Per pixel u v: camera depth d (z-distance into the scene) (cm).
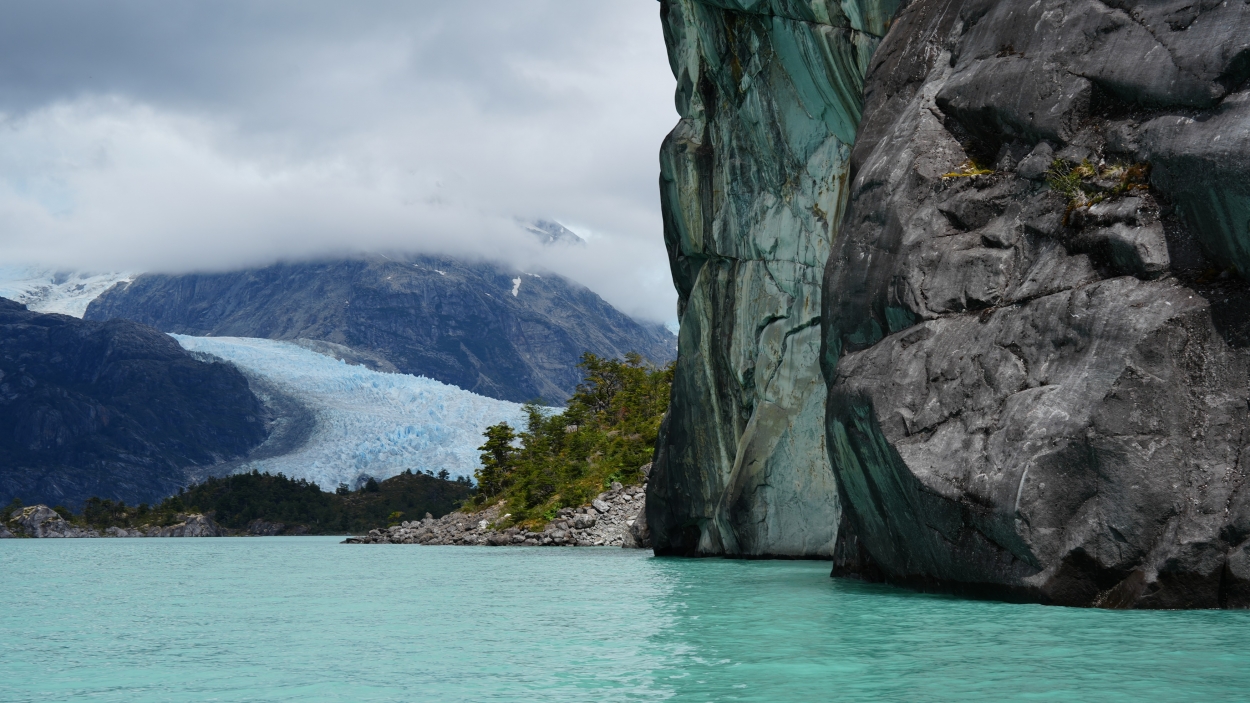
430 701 701
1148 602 1064
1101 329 1139
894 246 1431
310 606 1486
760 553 2636
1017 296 1248
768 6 2506
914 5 1759
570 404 8375
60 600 1672
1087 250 1216
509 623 1186
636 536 4109
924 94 1548
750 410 2814
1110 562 1076
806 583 1656
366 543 6800
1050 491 1107
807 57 2461
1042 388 1162
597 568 2395
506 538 5072
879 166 1521
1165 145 1169
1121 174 1220
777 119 2669
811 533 2555
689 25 2997
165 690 767
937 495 1207
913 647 876
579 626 1135
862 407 1340
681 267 3200
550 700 692
